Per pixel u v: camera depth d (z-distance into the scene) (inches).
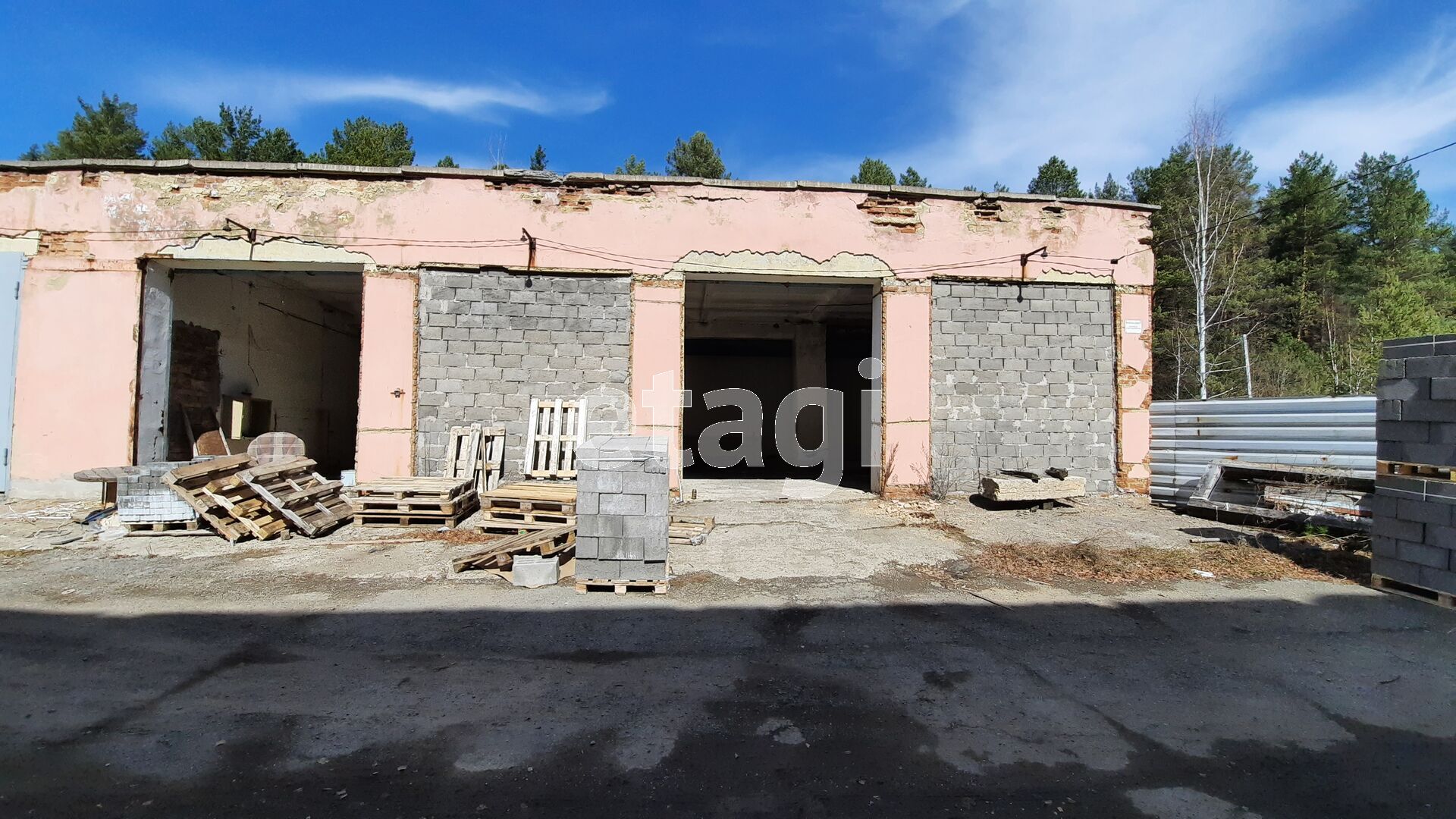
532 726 122.2
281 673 143.7
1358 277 1166.3
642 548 200.1
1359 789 106.0
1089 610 192.1
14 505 326.0
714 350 758.5
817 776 107.3
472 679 141.6
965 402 392.5
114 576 217.0
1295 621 183.2
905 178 1061.1
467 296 365.7
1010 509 358.6
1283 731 124.3
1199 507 329.4
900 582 219.9
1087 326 401.4
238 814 95.3
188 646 158.2
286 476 299.1
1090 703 134.4
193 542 262.8
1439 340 196.1
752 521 325.4
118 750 111.6
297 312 505.4
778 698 135.0
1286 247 1155.9
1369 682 145.4
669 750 114.3
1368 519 263.4
